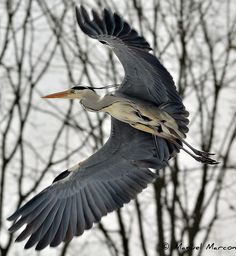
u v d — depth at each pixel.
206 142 18.69
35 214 9.88
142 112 10.29
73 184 10.29
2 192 17.72
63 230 9.94
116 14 10.01
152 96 10.33
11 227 9.73
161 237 17.48
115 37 9.89
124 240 17.59
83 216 10.16
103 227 18.36
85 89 10.83
